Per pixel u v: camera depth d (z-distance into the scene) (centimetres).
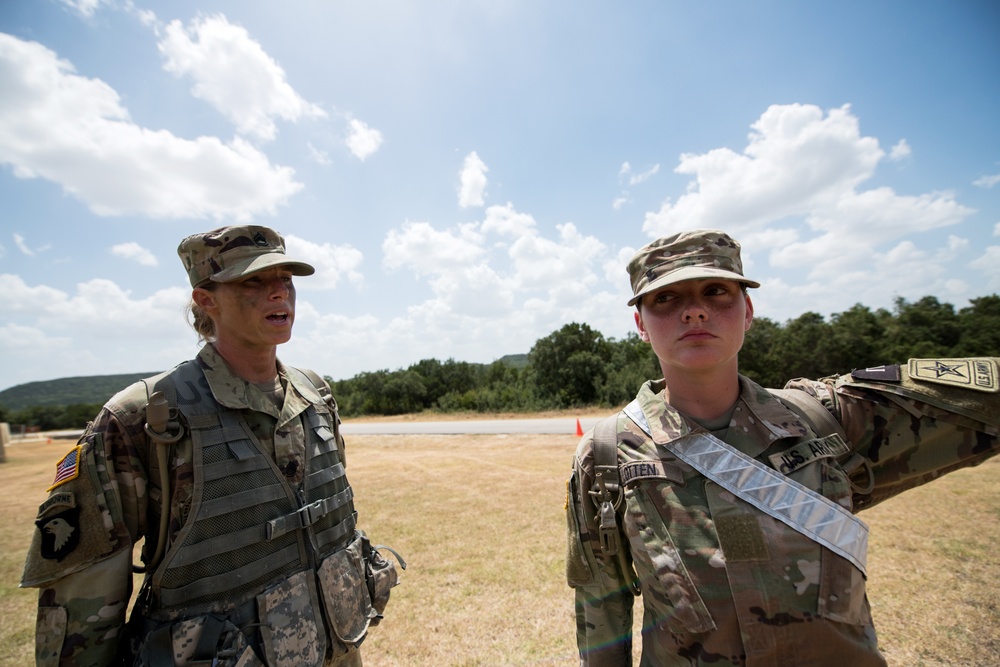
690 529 114
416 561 469
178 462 145
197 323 192
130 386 154
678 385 133
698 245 129
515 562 450
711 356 122
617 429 138
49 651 131
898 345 1986
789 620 103
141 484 144
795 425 121
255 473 156
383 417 3017
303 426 180
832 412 127
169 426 144
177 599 138
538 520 577
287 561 157
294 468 168
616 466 132
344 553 176
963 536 430
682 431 125
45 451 1862
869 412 123
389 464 1079
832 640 102
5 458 1580
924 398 115
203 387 158
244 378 171
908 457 120
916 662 271
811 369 2086
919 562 386
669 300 129
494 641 323
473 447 1282
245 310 166
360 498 754
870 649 104
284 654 144
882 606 327
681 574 112
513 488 753
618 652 139
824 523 108
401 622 353
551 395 2508
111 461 140
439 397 3228
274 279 174
